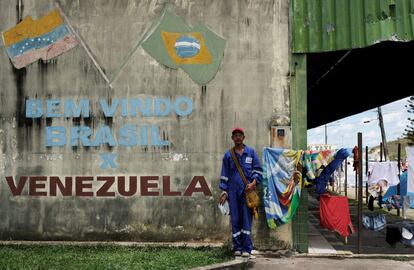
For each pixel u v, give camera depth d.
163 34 8.22
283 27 8.04
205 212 7.97
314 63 9.79
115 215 8.11
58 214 8.20
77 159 8.23
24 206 8.27
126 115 8.20
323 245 8.48
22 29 8.45
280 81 7.97
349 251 7.84
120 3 8.30
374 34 7.74
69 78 8.30
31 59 8.38
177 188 8.05
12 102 8.38
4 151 8.36
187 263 6.51
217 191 7.98
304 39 7.93
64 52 8.34
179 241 7.97
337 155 7.57
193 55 8.15
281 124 7.91
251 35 8.09
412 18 7.72
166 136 8.12
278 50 8.02
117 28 8.29
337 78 12.05
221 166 7.99
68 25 8.37
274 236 7.76
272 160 7.70
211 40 8.12
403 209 12.33
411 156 9.15
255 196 7.04
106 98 8.24
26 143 8.33
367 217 8.58
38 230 8.22
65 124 8.28
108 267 6.20
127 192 8.12
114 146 8.18
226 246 7.70
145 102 8.18
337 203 7.77
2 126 8.38
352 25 7.81
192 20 8.18
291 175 7.63
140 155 8.13
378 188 14.69
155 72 8.19
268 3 8.09
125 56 8.25
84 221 8.16
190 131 8.08
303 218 7.73
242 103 8.02
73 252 7.33
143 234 8.04
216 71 8.10
